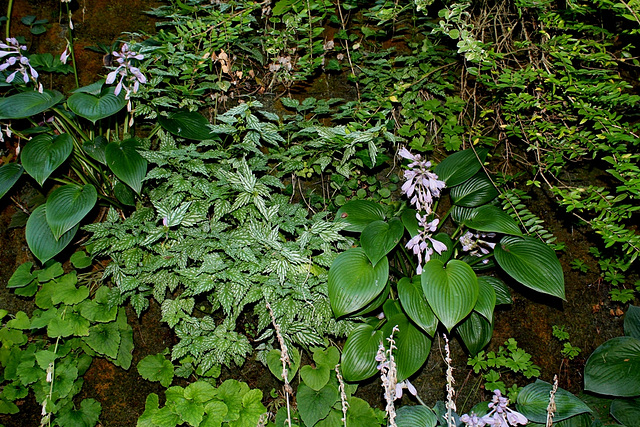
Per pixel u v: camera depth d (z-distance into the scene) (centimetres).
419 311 120
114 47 141
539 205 149
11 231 136
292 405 135
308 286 125
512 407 132
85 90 124
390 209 139
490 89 144
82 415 126
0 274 133
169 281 123
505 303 136
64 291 124
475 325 130
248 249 123
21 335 126
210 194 127
